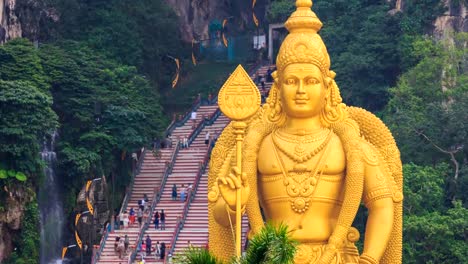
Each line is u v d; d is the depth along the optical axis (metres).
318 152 34.69
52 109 108.38
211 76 135.25
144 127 110.75
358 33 119.88
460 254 83.81
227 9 149.75
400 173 35.84
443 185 95.62
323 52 34.78
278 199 34.62
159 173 111.19
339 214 34.72
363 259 34.22
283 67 34.81
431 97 104.31
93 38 123.19
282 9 136.50
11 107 99.19
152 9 132.12
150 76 129.62
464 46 114.06
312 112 34.75
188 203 103.81
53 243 103.62
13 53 106.19
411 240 84.81
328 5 124.81
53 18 124.06
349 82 114.94
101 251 99.62
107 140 107.75
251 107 33.19
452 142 97.62
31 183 100.50
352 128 35.06
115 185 109.38
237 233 32.47
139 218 104.19
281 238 27.11
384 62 115.88
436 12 120.75
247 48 143.38
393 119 99.81
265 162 34.88
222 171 35.22
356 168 34.47
